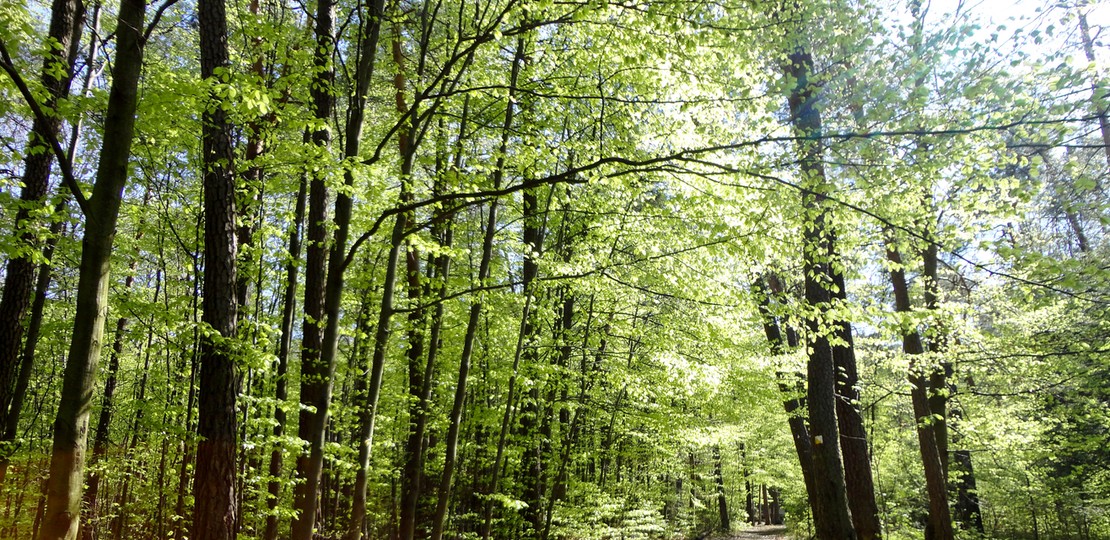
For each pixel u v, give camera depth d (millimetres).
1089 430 14711
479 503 11852
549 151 7047
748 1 5379
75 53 7566
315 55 6707
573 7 5938
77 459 3543
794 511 22734
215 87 4801
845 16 5934
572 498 11734
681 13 5223
